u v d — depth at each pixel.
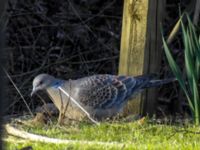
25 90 14.38
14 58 15.97
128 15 11.02
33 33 16.95
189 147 7.60
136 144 7.89
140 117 11.25
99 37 16.86
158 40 11.11
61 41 16.77
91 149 7.46
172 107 14.73
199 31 11.73
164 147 7.57
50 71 15.92
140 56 11.10
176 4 16.58
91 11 17.58
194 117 10.54
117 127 9.52
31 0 17.09
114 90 11.16
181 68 15.88
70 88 11.09
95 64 16.16
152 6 10.85
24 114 12.42
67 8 17.27
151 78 11.13
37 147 7.66
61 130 9.45
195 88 10.44
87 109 10.99
